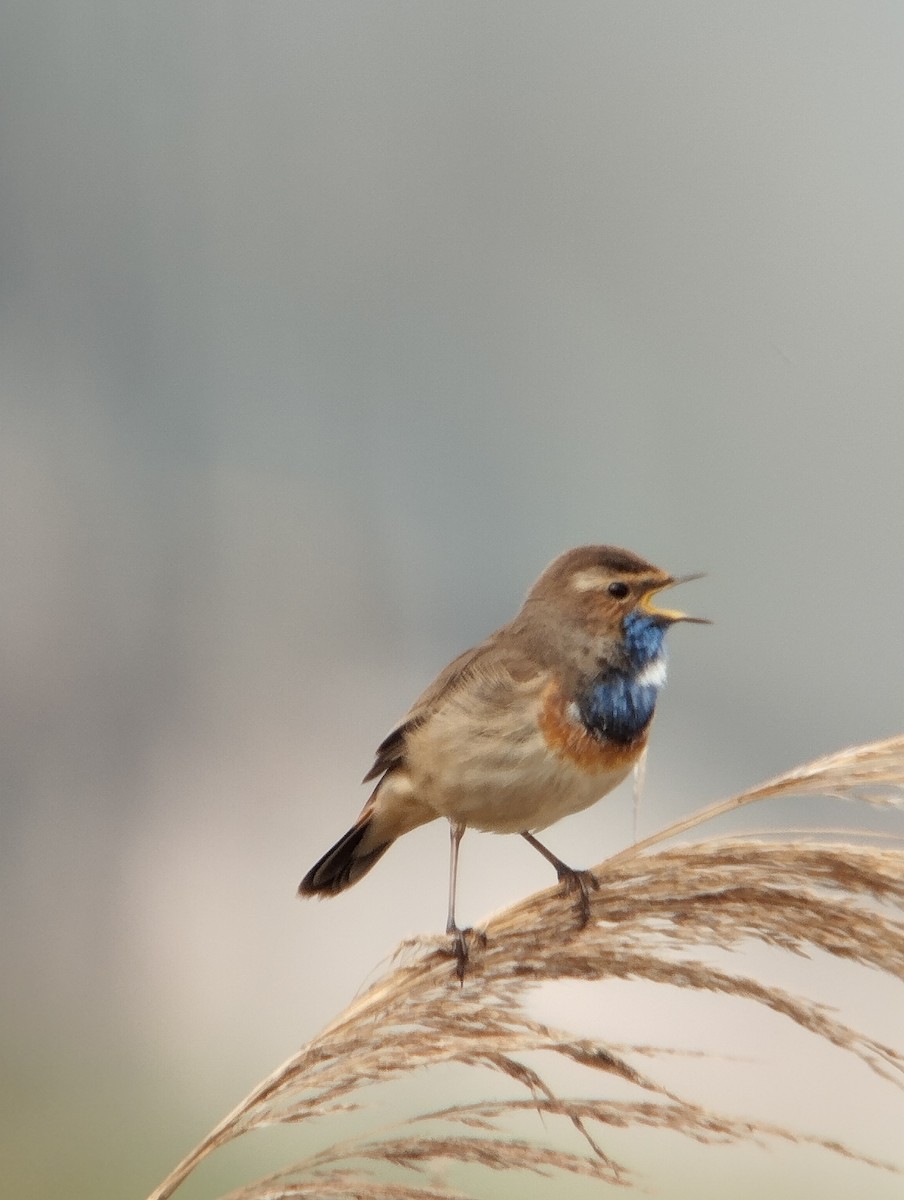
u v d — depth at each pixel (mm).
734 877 5477
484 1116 5457
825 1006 5453
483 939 5477
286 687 10523
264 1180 5453
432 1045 5461
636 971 5465
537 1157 5453
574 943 5473
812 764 5484
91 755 9664
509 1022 5465
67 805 9180
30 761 9469
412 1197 5453
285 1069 5461
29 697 9750
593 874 5484
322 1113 5457
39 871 8477
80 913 7961
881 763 5480
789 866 5473
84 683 10039
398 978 5477
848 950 5465
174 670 10414
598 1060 5457
